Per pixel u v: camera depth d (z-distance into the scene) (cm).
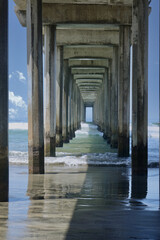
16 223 516
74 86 4719
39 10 1253
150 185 991
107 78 3584
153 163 1504
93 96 7894
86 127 6256
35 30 1240
